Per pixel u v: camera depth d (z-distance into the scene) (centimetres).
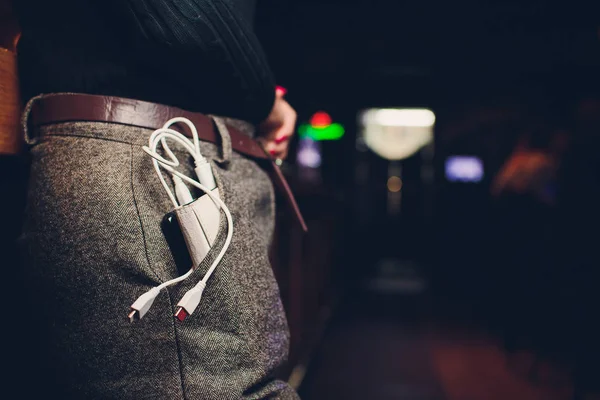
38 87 74
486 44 712
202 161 68
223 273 65
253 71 77
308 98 905
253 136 86
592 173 361
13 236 81
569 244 362
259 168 85
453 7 632
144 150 64
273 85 83
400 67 837
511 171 407
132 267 63
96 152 66
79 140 67
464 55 755
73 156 66
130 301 64
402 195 1129
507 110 837
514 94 824
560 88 731
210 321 65
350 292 704
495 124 866
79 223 64
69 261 64
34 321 69
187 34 68
